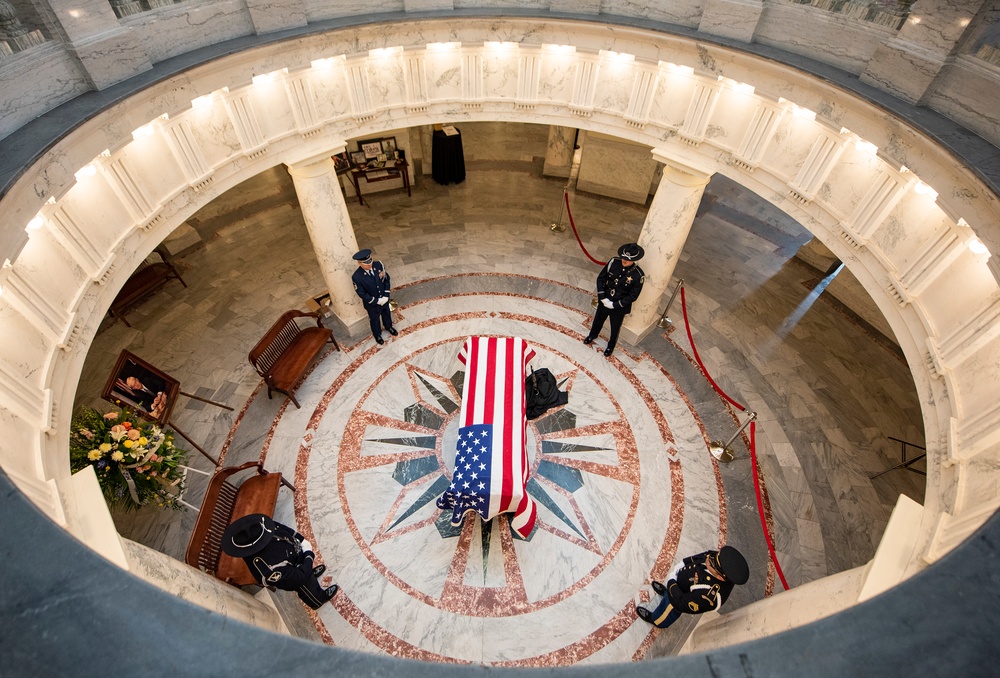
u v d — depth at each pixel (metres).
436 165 11.04
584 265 9.13
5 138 3.37
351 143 10.48
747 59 4.55
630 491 5.88
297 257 9.20
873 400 7.08
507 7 5.52
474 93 6.16
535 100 6.13
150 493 4.72
